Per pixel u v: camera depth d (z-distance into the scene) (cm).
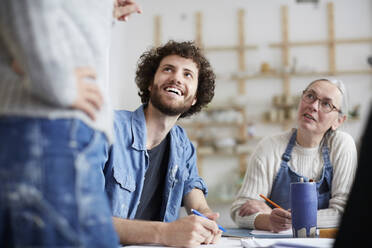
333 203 156
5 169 53
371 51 437
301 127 165
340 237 49
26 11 53
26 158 54
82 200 56
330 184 165
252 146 444
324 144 171
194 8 463
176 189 149
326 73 435
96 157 61
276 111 431
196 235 96
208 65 168
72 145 57
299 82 442
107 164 128
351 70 434
